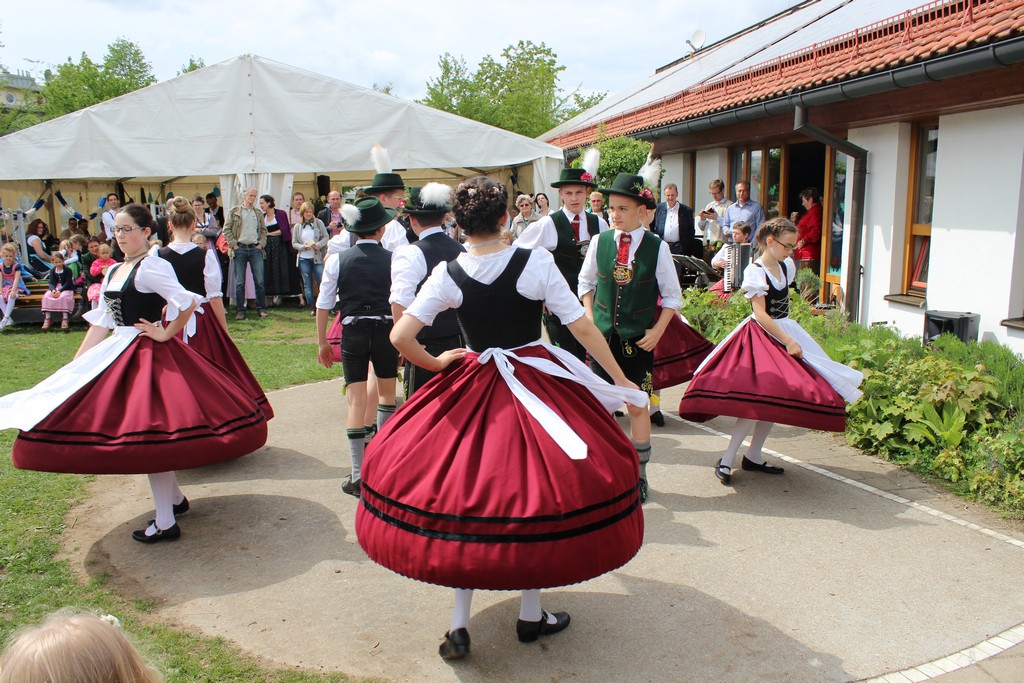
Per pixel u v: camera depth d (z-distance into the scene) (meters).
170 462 3.89
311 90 13.35
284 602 3.57
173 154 13.20
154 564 3.95
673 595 3.59
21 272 12.00
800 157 12.40
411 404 3.04
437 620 3.42
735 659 3.10
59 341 10.31
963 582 3.68
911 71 7.14
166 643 3.21
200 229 12.64
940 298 7.86
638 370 4.80
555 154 13.94
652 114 12.96
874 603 3.50
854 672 3.01
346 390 5.02
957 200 7.61
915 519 4.37
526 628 3.20
